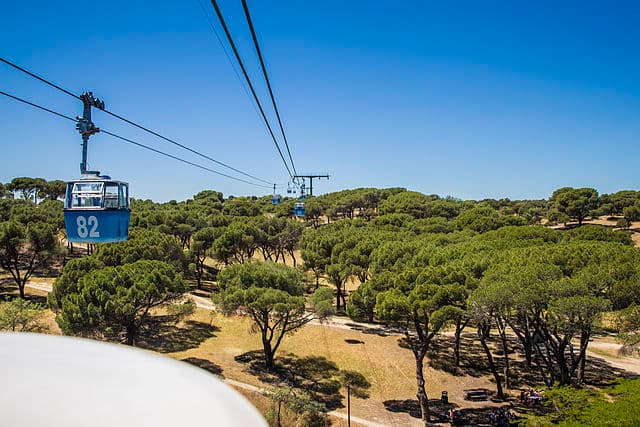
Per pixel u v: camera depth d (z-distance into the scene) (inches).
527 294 850.1
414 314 955.3
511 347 1483.8
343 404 1018.1
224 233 1913.1
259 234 2090.3
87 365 71.1
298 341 1396.4
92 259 1283.2
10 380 64.0
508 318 983.6
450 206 3523.6
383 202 4005.9
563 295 858.1
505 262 1050.1
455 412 941.2
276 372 1143.0
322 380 1135.6
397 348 1395.2
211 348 1272.1
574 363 959.0
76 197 548.4
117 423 46.8
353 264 1665.8
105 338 1062.4
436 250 1338.6
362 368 1227.9
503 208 4589.1
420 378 977.5
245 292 1108.5
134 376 67.1
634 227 3400.6
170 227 2250.2
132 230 1857.8
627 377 1172.5
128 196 598.2
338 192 4943.4
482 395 1104.2
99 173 573.6
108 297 1007.0
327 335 1475.1
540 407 999.0
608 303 783.7
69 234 551.5
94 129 494.9
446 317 892.6
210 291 2009.1
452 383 1179.9
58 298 1115.9
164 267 1206.3
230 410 52.3
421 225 2551.7
